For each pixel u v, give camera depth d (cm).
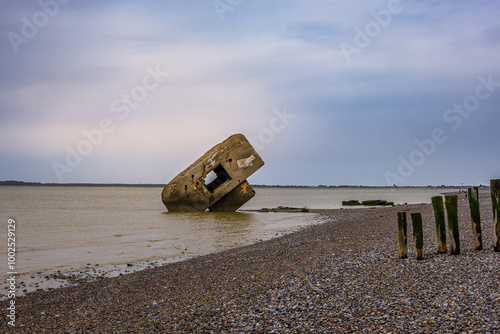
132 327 631
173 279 951
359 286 723
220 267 1048
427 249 1017
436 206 941
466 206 2348
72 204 5266
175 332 594
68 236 1923
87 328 643
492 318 540
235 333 571
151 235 1936
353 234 1471
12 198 7269
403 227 913
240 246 1546
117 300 797
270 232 1975
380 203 4569
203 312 669
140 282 945
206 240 1744
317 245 1273
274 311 640
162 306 728
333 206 4612
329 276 813
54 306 779
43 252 1477
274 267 974
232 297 739
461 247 991
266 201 6762
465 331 511
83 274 1115
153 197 8975
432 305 601
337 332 543
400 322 554
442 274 746
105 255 1408
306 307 643
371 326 551
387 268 832
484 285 663
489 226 1317
